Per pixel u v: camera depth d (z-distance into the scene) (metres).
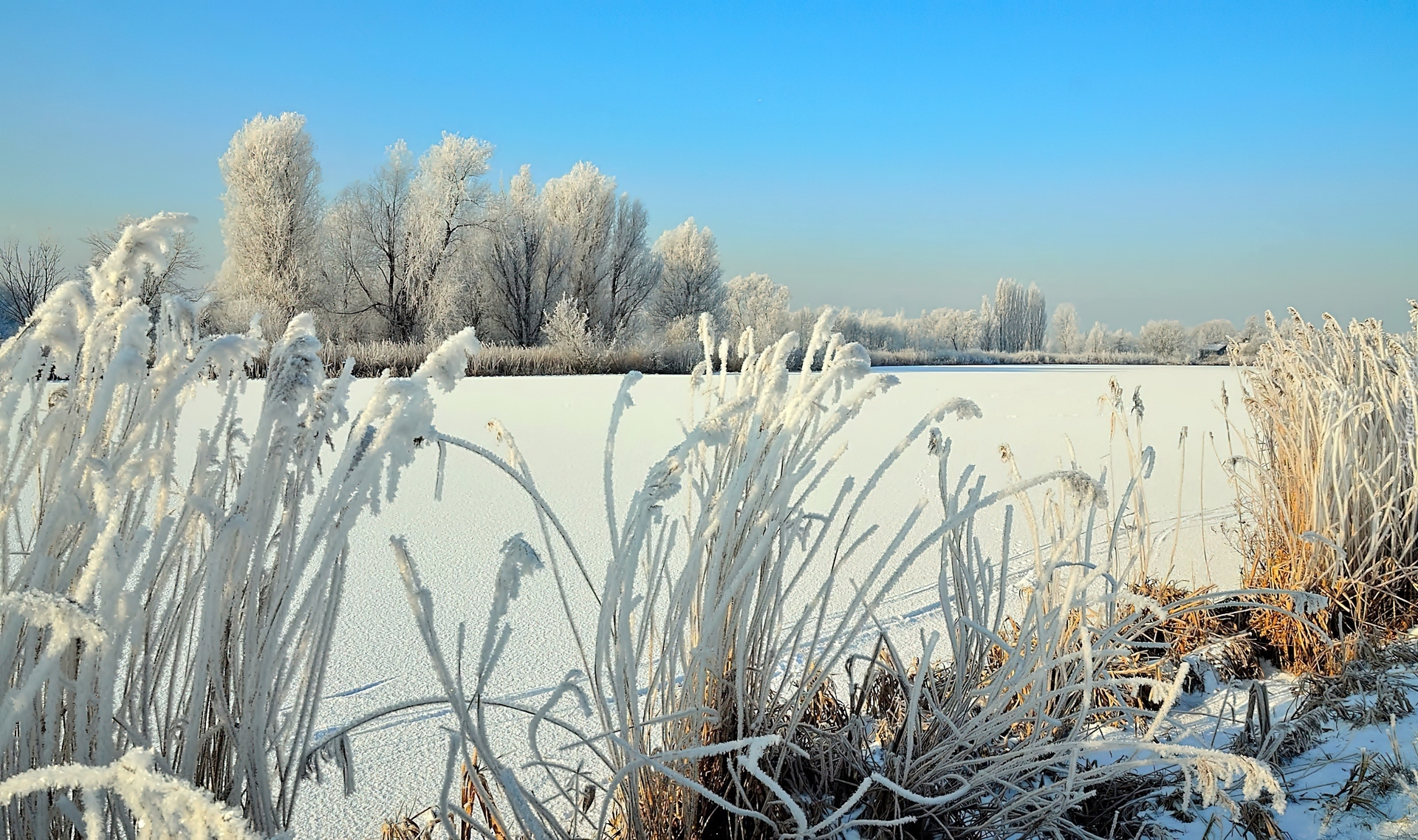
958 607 1.95
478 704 1.25
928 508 5.41
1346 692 2.46
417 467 6.63
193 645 2.08
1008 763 1.70
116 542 0.99
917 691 1.69
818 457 7.59
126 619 0.97
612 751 1.53
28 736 1.09
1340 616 2.88
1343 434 3.24
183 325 1.27
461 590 3.63
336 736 1.31
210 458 1.27
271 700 1.21
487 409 11.61
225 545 1.11
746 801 1.50
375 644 3.01
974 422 10.16
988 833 1.74
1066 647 2.14
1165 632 2.81
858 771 1.81
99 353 1.19
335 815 1.95
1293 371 3.56
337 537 1.17
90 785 0.82
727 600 1.48
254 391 11.03
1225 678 2.70
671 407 11.95
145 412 1.19
